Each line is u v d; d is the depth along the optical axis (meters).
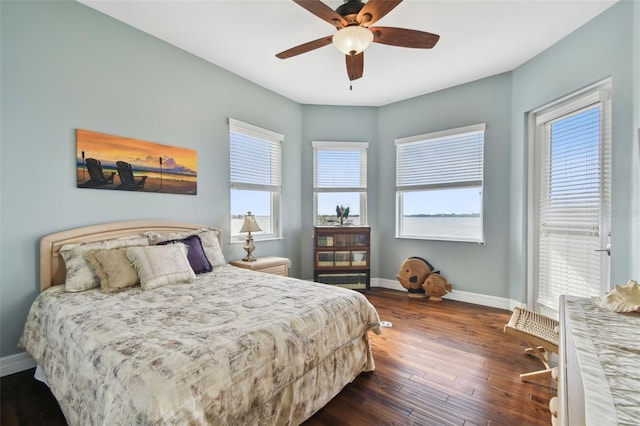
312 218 4.49
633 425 0.57
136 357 1.14
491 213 3.62
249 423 1.29
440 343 2.59
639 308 1.29
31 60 2.13
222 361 1.18
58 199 2.26
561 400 0.72
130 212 2.65
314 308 1.74
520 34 2.70
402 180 4.35
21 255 2.11
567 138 2.84
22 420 1.63
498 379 2.03
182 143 3.02
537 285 3.24
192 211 3.11
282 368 1.39
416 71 3.43
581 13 2.40
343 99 4.30
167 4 2.36
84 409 1.20
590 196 2.59
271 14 2.47
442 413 1.69
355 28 1.97
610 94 2.39
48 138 2.21
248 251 3.42
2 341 2.06
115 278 2.04
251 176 3.78
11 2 2.06
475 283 3.74
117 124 2.56
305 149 4.47
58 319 1.66
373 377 2.06
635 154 2.15
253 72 3.49
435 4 2.30
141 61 2.71
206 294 1.98
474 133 3.72
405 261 4.07
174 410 0.98
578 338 1.05
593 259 2.56
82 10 2.36
